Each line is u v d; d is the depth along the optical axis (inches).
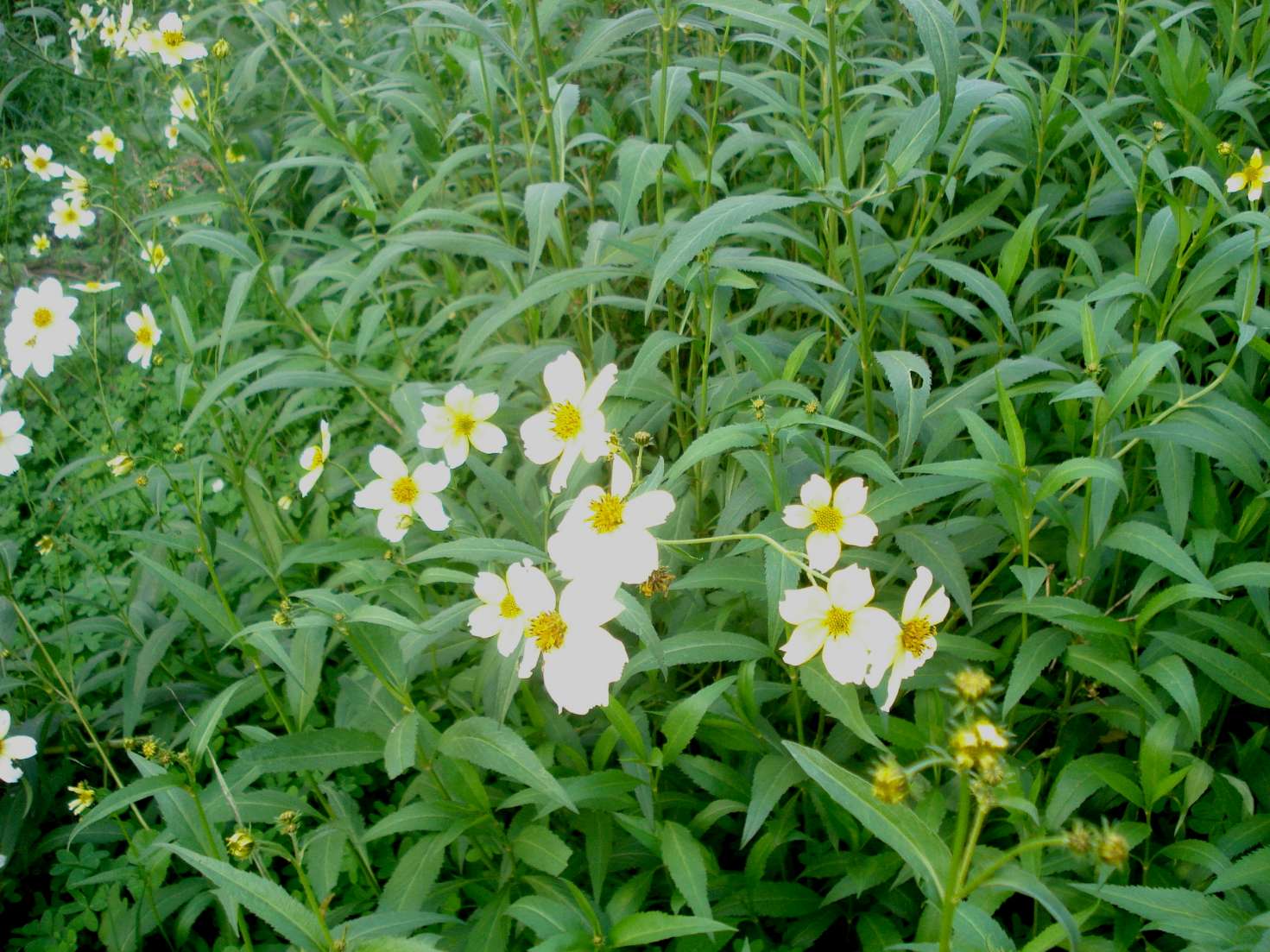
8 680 23.4
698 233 18.5
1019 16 29.1
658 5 25.0
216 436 32.4
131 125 43.9
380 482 20.1
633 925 15.8
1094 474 16.9
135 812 22.8
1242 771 19.8
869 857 19.1
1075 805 17.9
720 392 23.5
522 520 23.0
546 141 33.7
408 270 35.1
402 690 18.3
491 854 20.8
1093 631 17.8
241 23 45.0
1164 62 23.3
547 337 28.4
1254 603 19.9
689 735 18.1
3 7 51.5
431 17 34.4
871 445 23.2
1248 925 14.8
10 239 44.2
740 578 19.2
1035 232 25.9
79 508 31.5
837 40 25.5
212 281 39.9
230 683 25.7
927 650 16.4
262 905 15.0
